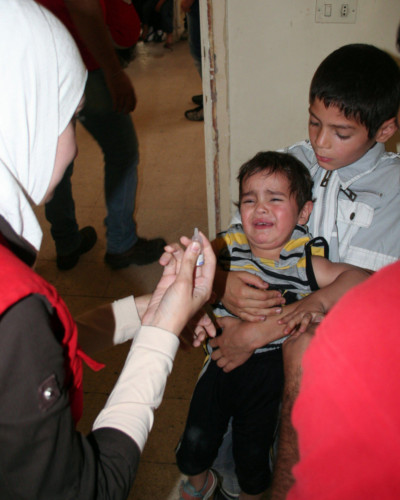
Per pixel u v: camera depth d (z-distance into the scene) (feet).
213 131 6.47
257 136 6.43
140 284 8.61
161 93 16.07
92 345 3.76
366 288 1.79
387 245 3.88
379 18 5.35
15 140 2.42
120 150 7.98
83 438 2.36
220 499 5.26
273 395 4.25
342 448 1.73
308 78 5.90
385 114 3.65
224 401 4.43
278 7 5.48
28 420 2.02
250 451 4.40
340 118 3.61
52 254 9.39
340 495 1.72
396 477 1.60
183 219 10.27
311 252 4.09
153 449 5.83
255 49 5.79
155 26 20.26
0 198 2.33
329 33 5.55
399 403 1.59
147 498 5.36
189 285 2.99
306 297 3.89
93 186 11.44
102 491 2.33
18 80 2.34
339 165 3.89
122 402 2.64
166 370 2.79
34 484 2.10
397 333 1.63
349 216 4.00
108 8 8.22
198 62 13.07
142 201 10.89
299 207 4.14
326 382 1.80
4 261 2.09
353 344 1.72
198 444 4.50
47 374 2.06
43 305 2.14
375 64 3.62
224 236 4.55
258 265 4.24
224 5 5.53
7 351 1.96
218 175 6.84
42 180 2.69
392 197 3.86
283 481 2.39
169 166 12.15
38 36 2.39
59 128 2.68
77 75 2.70
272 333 3.97
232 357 4.17
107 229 8.73
